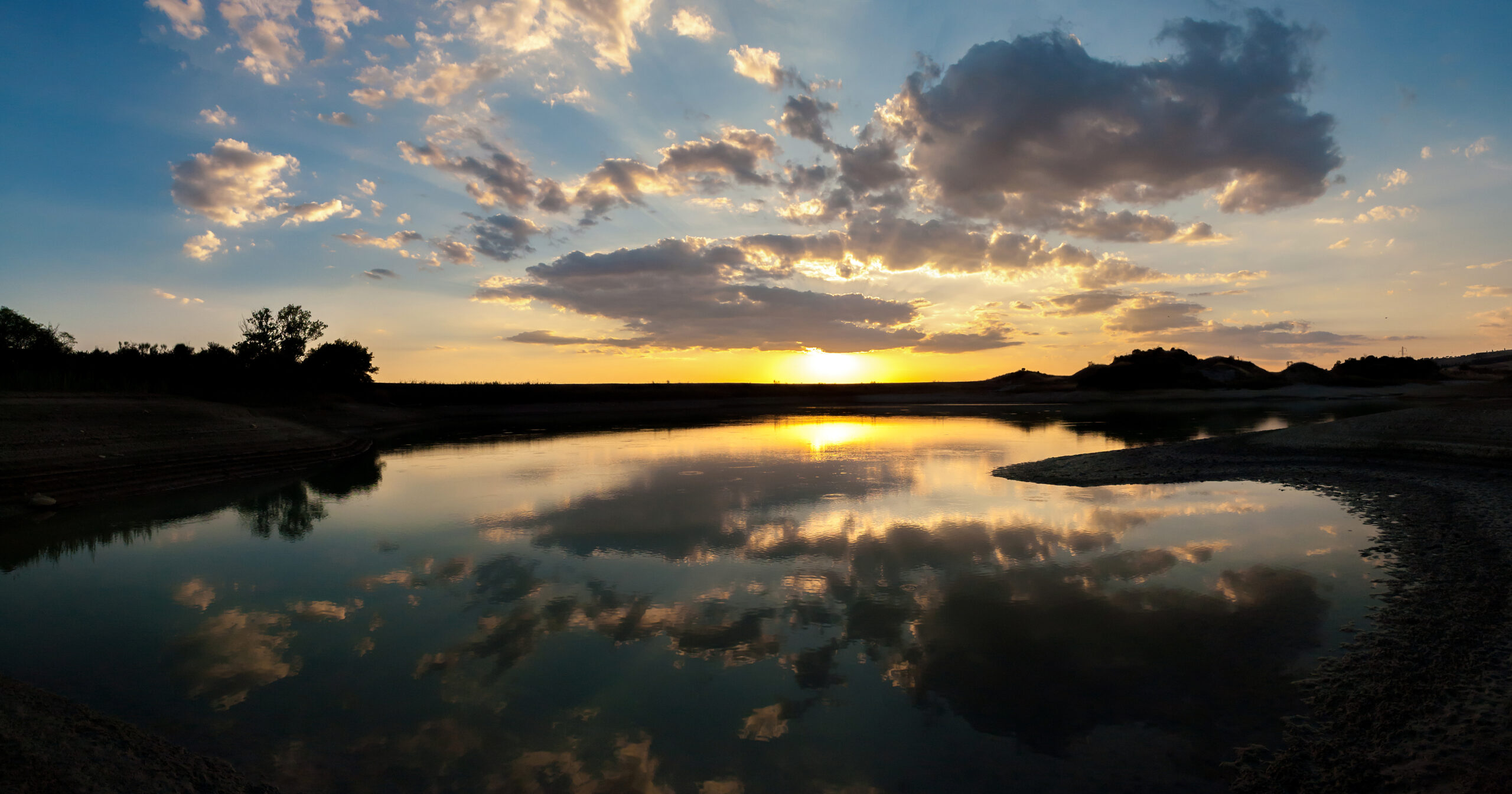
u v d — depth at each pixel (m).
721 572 10.12
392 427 47.38
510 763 5.20
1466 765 4.64
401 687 6.51
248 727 5.77
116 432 19.83
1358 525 12.04
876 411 66.19
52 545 12.45
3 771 4.37
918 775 5.01
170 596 9.43
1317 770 4.81
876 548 11.34
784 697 6.24
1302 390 72.62
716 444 31.33
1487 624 7.06
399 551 11.75
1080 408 61.47
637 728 5.72
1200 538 11.61
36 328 36.72
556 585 9.64
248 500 17.20
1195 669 6.55
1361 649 6.77
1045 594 8.88
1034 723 5.69
